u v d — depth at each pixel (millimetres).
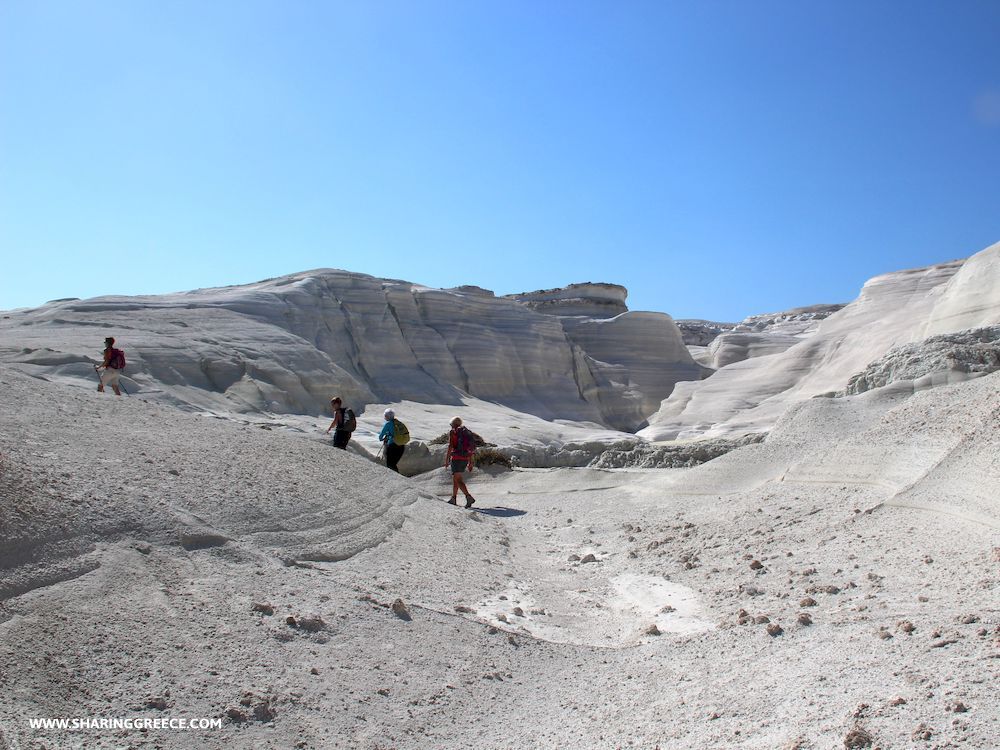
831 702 4605
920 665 4828
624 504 15898
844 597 7234
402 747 5129
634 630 7734
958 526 8445
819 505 11625
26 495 6719
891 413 14672
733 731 4621
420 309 59406
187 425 11859
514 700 6008
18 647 5055
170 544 7332
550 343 64000
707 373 69750
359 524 10211
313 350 44469
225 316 44250
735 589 8508
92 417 10469
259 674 5648
